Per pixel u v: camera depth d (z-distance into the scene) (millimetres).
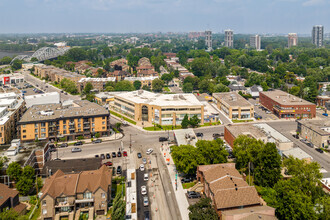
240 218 91125
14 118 191125
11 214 93375
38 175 135625
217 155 131250
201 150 133250
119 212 99000
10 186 118625
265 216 92000
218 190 100500
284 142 156625
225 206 97000
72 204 104375
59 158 153125
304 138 186875
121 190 120500
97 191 105625
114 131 197625
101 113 186000
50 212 102188
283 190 102812
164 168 142875
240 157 129500
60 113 182375
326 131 175375
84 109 190750
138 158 154250
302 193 99375
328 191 116250
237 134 164375
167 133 194750
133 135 190875
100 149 166500
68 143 174750
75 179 109125
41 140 172750
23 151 137500
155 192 120688
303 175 109188
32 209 109125
